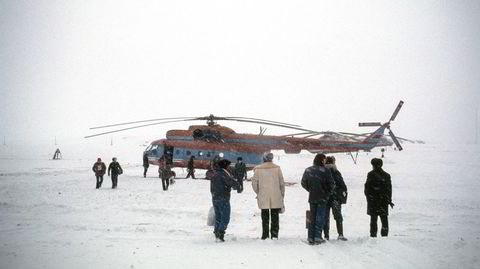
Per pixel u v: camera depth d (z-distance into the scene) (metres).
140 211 12.00
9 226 9.35
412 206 13.55
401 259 5.87
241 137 24.86
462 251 6.39
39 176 25.09
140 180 23.30
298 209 12.99
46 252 6.36
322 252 6.37
